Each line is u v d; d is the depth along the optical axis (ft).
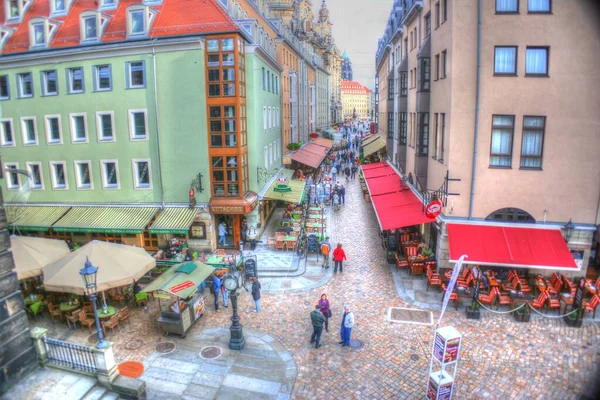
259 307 57.21
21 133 82.33
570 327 50.19
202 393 39.99
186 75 72.90
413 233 77.51
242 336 47.96
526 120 55.16
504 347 46.19
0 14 88.07
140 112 75.92
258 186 84.02
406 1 94.84
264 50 83.61
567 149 54.90
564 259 53.26
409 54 91.81
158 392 40.06
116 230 73.20
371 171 116.47
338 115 347.97
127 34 74.13
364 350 46.75
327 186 121.08
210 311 56.85
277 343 48.65
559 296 54.29
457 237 56.70
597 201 55.47
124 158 78.02
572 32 52.06
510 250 54.49
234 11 87.15
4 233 36.47
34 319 55.52
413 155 83.87
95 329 52.24
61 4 85.40
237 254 75.56
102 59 75.25
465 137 56.65
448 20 57.41
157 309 57.93
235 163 74.49
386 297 59.16
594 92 53.06
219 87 72.18
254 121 79.71
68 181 81.51
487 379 40.86
